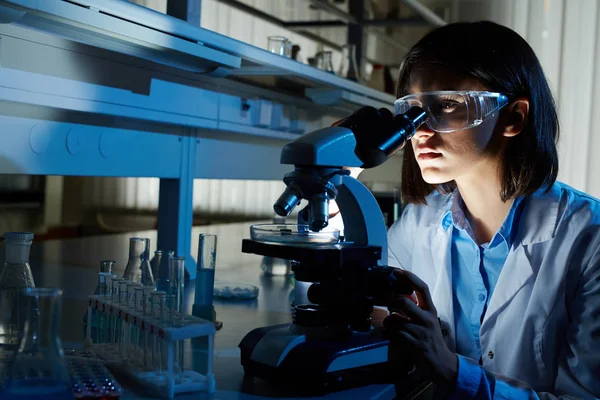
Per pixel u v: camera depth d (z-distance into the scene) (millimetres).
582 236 1450
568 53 3922
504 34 1475
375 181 4672
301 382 1143
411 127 1299
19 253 1315
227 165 2844
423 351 1243
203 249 1639
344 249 1220
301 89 2953
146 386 1102
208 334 1116
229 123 2561
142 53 1787
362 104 3203
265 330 1258
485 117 1406
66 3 1428
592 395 1360
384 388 1211
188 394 1104
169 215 2512
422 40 1501
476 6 4039
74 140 1957
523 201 1563
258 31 4664
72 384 1008
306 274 1227
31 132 1806
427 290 1335
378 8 3689
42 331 887
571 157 3914
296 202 1150
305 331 1238
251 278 2469
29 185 5750
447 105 1402
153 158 2330
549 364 1448
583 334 1380
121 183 5875
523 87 1458
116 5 1538
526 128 1473
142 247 1558
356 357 1193
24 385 869
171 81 2197
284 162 1146
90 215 5840
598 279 1392
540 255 1490
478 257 1612
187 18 2047
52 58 1710
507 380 1316
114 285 1301
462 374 1266
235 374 1232
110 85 1919
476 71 1425
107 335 1304
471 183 1557
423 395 1384
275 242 1217
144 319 1146
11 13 1367
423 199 1780
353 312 1272
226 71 2098
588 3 3863
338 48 4516
